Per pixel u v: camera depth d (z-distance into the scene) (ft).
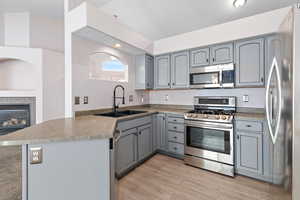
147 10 8.77
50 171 3.42
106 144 3.78
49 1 9.91
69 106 6.98
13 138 3.37
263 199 5.62
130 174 7.52
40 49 11.19
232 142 7.25
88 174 3.66
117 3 8.63
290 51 3.80
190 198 5.74
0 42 11.13
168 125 9.57
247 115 7.44
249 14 7.66
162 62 11.02
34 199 3.34
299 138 3.63
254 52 7.68
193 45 9.53
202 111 9.20
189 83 9.64
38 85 11.18
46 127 4.54
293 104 3.67
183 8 8.34
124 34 8.18
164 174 7.54
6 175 7.13
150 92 12.83
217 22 8.57
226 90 9.45
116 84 9.62
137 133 8.16
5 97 10.77
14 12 11.21
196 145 8.32
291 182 3.76
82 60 7.43
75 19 6.54
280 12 6.98
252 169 6.91
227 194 5.95
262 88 8.34
